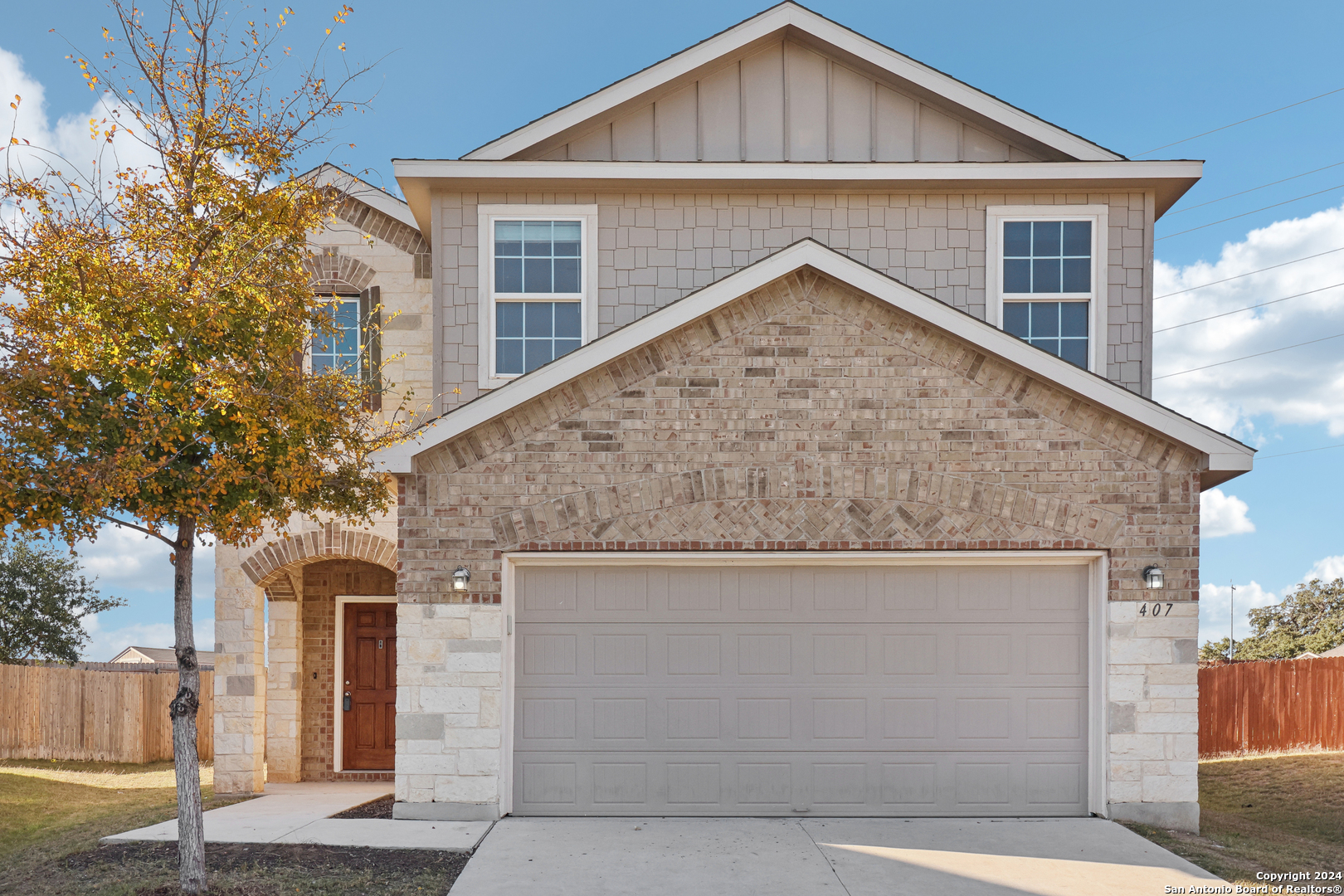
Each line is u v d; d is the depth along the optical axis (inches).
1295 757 516.1
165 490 254.8
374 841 305.9
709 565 354.9
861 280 345.1
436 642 342.6
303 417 267.7
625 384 351.9
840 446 350.0
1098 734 346.0
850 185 420.2
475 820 336.2
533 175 409.1
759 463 349.4
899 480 348.8
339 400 291.1
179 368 258.1
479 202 419.8
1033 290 422.6
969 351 351.9
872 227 426.3
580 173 410.6
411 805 337.4
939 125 443.2
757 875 274.8
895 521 347.6
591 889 263.0
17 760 605.3
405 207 439.5
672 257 423.5
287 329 277.6
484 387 411.2
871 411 350.9
